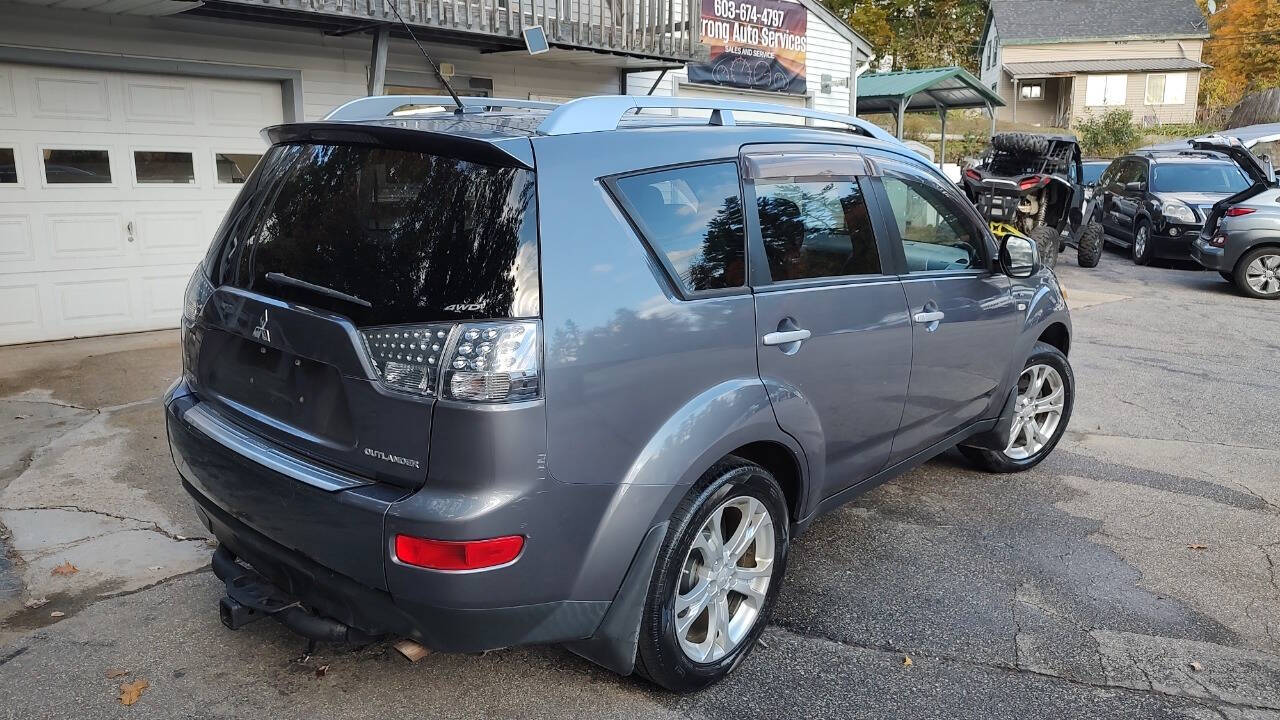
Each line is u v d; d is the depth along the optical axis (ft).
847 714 9.59
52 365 22.47
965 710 9.70
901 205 12.58
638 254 8.74
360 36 28.99
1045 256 44.14
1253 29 154.61
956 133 126.21
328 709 9.43
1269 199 39.78
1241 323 34.01
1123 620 11.66
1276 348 29.45
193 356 10.30
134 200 25.94
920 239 12.97
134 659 10.23
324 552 8.35
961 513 15.11
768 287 10.12
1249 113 122.42
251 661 10.25
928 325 12.71
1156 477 17.06
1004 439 15.78
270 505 8.74
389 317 7.99
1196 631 11.43
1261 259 39.78
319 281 8.60
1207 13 182.70
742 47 43.75
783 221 10.55
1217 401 22.74
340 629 8.74
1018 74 134.82
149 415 18.67
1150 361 27.32
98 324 25.84
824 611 11.73
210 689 9.71
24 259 24.39
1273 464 17.90
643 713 9.50
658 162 9.22
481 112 10.62
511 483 7.76
